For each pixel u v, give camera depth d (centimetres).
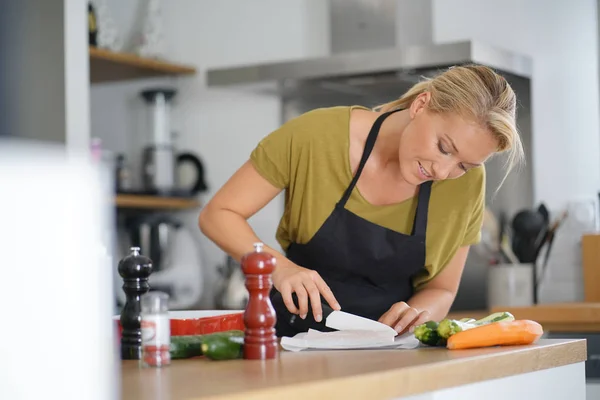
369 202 215
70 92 216
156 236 433
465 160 189
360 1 400
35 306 73
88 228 77
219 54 459
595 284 374
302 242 221
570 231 390
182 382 122
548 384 167
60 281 75
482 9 409
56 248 74
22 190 71
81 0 221
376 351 163
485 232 388
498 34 407
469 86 185
